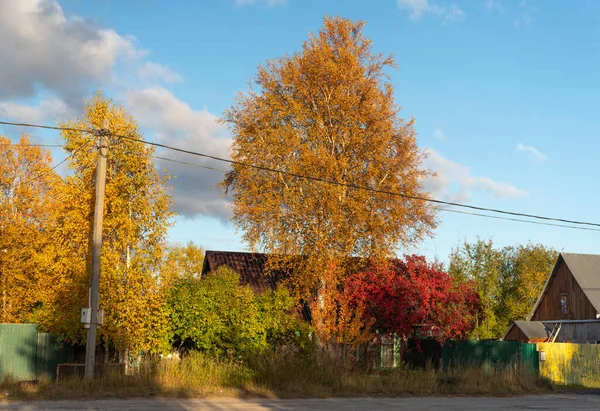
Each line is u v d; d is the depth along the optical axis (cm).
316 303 2902
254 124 3030
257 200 2966
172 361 2266
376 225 2900
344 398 2084
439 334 3033
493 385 2530
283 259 2927
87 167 2366
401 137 3050
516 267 6259
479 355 3184
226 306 2578
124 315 2291
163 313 2409
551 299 4628
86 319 1962
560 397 2423
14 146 3641
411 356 3344
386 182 2998
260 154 2938
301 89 2986
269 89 3073
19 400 1723
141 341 2338
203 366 2233
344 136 2984
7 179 3581
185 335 2517
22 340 2636
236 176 3098
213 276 2748
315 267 2881
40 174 3634
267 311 2741
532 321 4675
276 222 2914
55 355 2703
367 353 3023
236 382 2150
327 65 2948
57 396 1794
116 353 2506
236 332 2577
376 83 3092
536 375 2845
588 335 4231
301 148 2881
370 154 2938
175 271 2488
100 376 1994
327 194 2844
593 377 3275
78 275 2286
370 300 2925
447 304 3091
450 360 3150
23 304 3281
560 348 3219
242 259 3656
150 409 1612
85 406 1630
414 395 2272
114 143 2350
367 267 3105
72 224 2295
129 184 2391
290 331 2786
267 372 2223
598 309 4162
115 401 1756
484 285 6075
